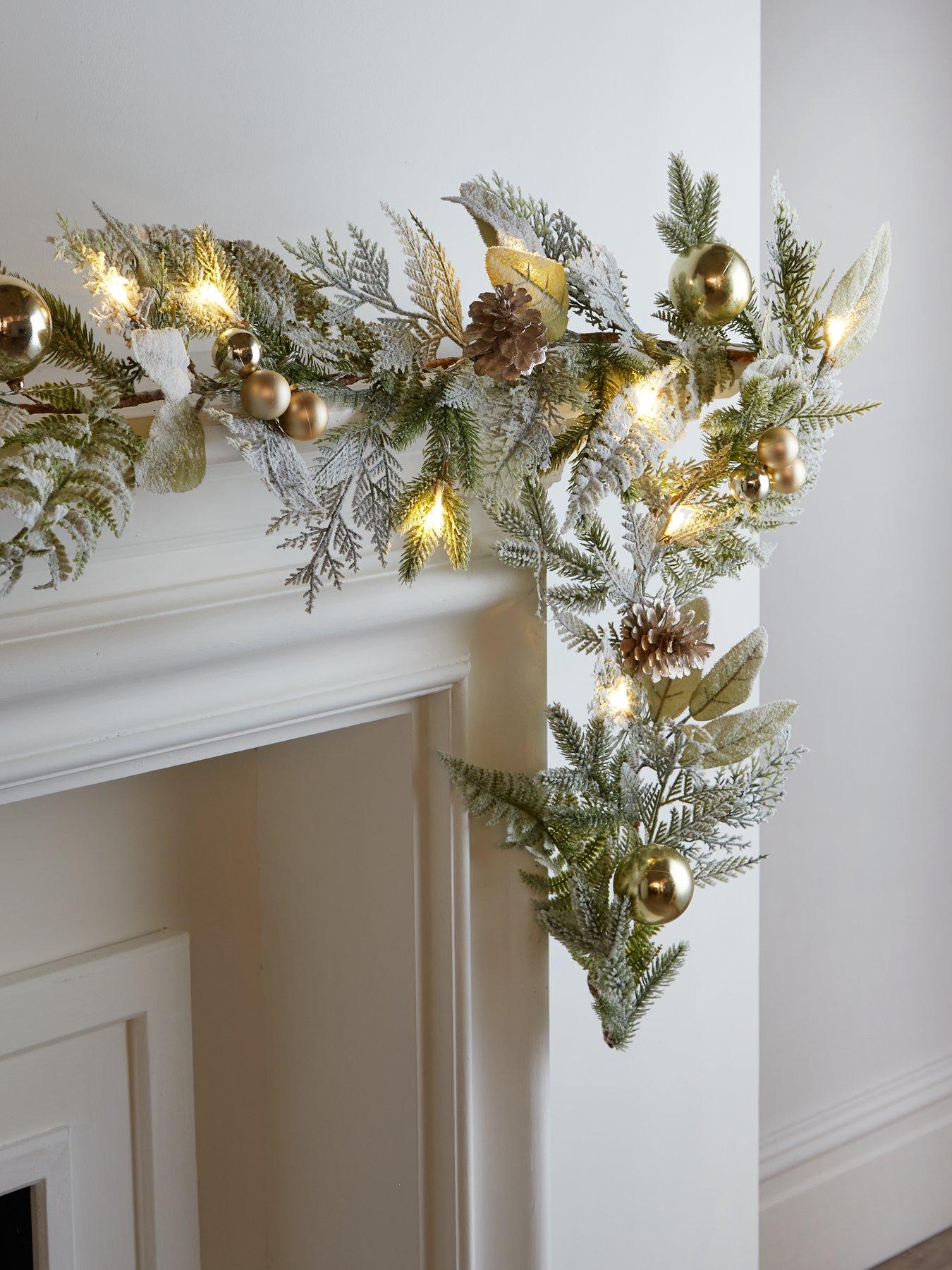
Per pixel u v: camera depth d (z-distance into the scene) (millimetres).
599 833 857
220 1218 1146
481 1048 986
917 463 1604
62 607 702
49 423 594
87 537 564
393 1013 987
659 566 838
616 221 948
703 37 962
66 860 979
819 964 1694
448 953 952
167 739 775
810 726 1594
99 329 761
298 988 1082
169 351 585
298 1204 1139
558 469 790
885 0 1436
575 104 910
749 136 1005
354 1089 1045
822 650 1576
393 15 824
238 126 785
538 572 807
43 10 711
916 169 1507
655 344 752
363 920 995
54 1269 1025
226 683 791
